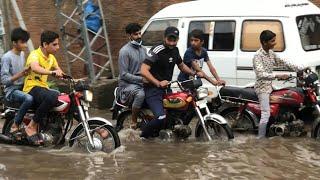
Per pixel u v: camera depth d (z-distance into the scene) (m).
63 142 7.77
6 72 7.66
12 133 7.78
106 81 12.24
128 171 6.42
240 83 9.59
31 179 6.17
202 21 10.03
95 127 7.29
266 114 8.04
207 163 6.74
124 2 14.05
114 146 7.30
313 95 8.05
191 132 8.07
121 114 8.55
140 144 7.77
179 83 7.92
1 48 11.20
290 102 8.08
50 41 7.45
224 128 7.70
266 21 9.31
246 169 6.46
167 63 7.79
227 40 9.73
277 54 8.95
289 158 6.90
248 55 9.46
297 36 8.98
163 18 10.56
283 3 9.45
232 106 8.55
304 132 8.18
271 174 6.26
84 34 12.59
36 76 7.55
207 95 7.95
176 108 7.83
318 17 9.65
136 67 8.31
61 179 6.16
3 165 6.74
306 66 8.84
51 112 7.57
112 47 14.31
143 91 8.04
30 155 7.21
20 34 7.73
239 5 9.82
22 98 7.57
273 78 7.99
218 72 9.80
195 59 8.37
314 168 6.47
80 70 14.67
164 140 7.90
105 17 14.30
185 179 6.10
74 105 7.41
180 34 10.22
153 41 10.66
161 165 6.66
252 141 7.83
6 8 12.13
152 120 7.77
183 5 10.67
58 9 13.91
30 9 15.45
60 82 12.30
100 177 6.20
